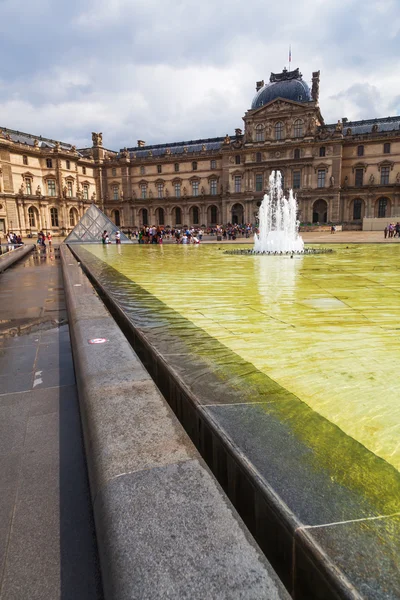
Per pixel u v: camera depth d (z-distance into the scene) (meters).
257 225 82.81
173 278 11.13
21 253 27.11
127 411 2.88
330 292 8.41
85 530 2.47
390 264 14.88
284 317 6.03
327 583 1.45
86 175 93.38
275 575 1.54
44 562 2.24
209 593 1.47
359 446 2.32
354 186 78.31
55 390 4.66
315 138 77.06
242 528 1.77
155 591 1.49
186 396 3.16
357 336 4.90
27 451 3.40
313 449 2.28
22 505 2.72
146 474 2.16
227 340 4.73
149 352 4.53
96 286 10.82
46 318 8.38
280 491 1.90
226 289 8.91
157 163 93.38
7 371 5.34
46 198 81.81
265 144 79.75
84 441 3.24
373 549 1.54
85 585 2.08
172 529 1.78
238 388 3.23
